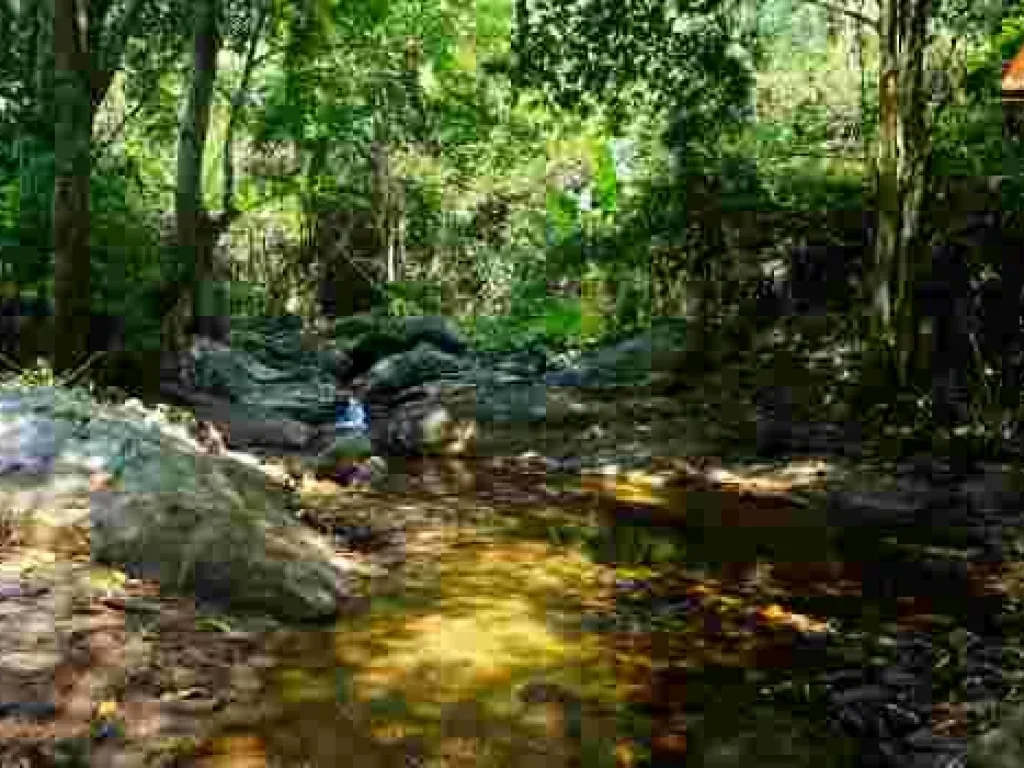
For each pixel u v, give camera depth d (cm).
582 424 1112
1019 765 325
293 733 368
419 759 356
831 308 1262
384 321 2008
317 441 1052
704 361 1258
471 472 946
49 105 1070
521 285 2042
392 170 2392
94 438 535
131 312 1079
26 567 468
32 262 1020
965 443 913
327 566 545
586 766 360
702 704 416
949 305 1070
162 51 1398
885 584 596
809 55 1747
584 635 488
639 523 739
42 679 378
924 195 1070
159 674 396
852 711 410
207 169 2225
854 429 1008
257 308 2473
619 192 1756
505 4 2238
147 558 485
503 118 2306
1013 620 533
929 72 1212
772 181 1355
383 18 1620
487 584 559
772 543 689
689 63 1284
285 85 1497
